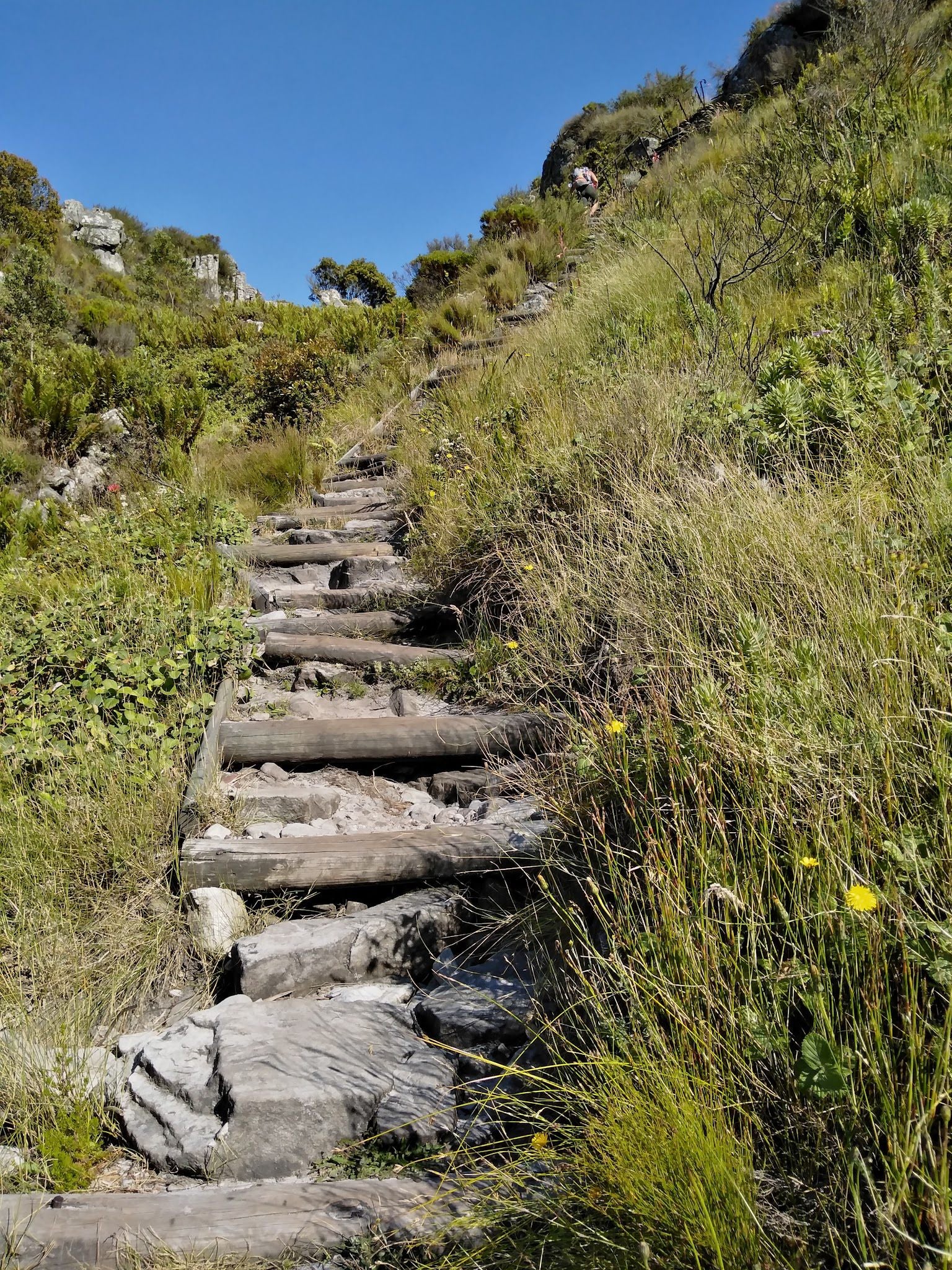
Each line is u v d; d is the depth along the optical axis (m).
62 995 2.59
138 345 14.64
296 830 3.23
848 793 1.80
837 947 1.63
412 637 4.84
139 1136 2.12
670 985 1.76
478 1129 2.01
